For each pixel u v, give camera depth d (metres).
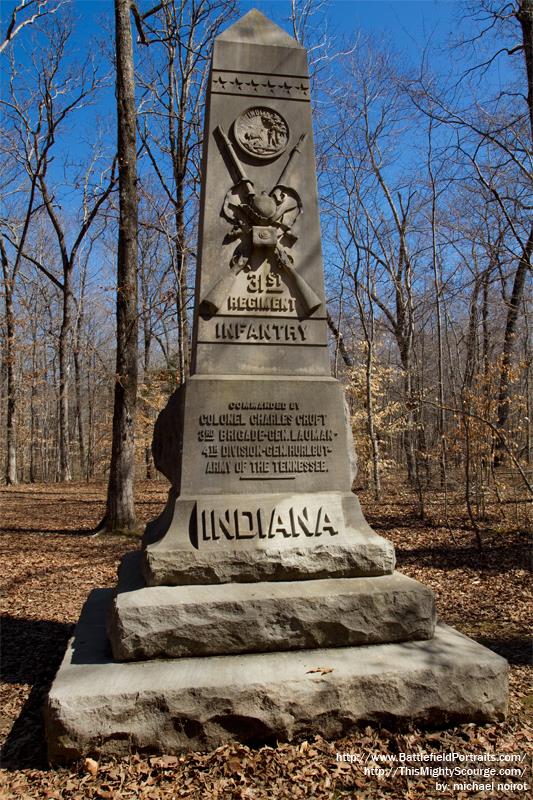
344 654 4.27
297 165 5.53
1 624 6.81
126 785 3.46
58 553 10.78
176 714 3.76
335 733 3.92
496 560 9.58
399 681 4.02
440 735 3.97
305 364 5.31
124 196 12.67
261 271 5.36
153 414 27.47
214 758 3.68
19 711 4.64
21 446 34.97
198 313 5.25
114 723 3.70
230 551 4.63
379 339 25.75
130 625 4.14
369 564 4.81
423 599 4.54
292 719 3.88
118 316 12.80
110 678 3.90
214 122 5.45
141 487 24.41
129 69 12.76
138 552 6.16
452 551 10.38
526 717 4.27
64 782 3.52
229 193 5.39
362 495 18.84
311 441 5.10
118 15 12.79
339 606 4.39
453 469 19.31
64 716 3.65
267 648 4.29
